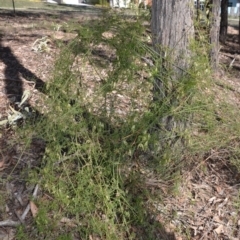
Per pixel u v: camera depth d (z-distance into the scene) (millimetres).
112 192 2584
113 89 2650
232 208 2934
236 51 9922
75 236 2564
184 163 3020
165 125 2885
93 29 2678
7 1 17719
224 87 3775
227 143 3299
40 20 10672
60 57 2752
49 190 2609
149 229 2613
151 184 2877
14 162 3146
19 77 4977
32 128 2998
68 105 2592
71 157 2648
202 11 2949
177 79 2799
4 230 2564
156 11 2859
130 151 2553
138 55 2590
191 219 2805
